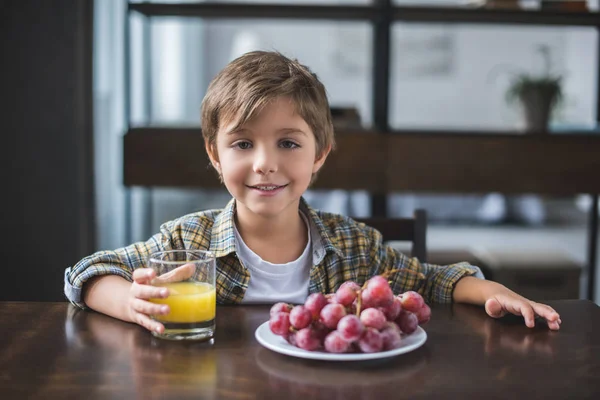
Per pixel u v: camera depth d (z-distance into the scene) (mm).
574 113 5062
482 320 938
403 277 1143
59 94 2361
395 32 5836
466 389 690
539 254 2637
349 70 5902
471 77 5898
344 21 2660
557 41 5762
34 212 2396
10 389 683
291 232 1106
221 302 1079
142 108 3291
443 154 2459
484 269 2545
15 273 2410
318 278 1111
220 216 1124
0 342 823
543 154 2482
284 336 784
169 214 3398
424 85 5910
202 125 1066
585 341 851
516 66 5852
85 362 757
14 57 2340
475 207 5172
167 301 830
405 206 5086
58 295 2426
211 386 690
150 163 2402
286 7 2471
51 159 2379
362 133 2436
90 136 2414
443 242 4520
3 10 2322
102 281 967
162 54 4699
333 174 2438
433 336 861
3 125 2361
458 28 5840
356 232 1169
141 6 2494
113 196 3100
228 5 2484
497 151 2473
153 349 799
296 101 953
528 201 5195
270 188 962
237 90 959
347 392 677
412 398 666
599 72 2777
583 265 2533
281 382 701
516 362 771
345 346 737
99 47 2746
